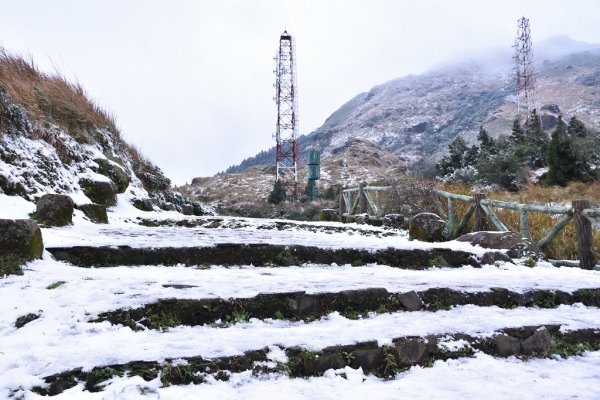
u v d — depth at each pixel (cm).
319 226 931
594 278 466
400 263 525
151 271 414
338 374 250
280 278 394
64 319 274
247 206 3272
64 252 433
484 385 245
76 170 932
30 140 832
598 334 330
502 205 696
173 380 222
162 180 1498
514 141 2605
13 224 393
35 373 213
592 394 235
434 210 948
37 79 1065
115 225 794
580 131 2609
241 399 212
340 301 344
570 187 1531
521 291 396
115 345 245
